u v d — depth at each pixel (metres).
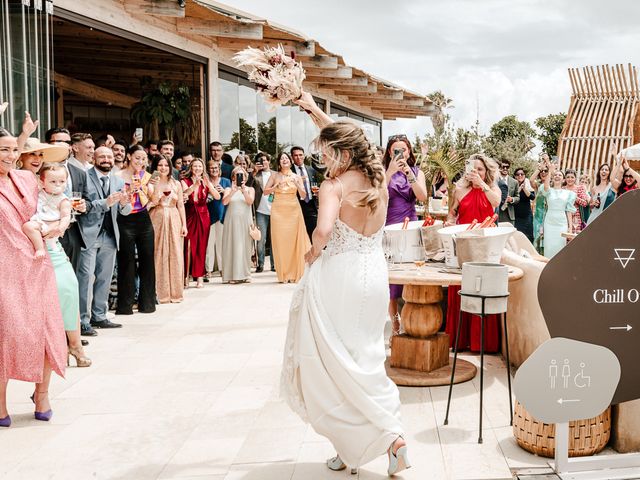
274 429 3.93
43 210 4.57
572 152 16.50
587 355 3.23
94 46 10.97
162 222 8.00
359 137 3.20
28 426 4.05
